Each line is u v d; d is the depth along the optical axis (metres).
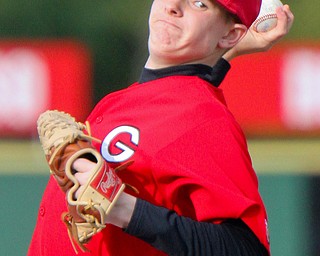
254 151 35.31
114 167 9.67
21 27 75.69
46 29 75.75
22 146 42.84
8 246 24.45
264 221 9.37
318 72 53.59
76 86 58.94
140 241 9.71
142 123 9.85
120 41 75.12
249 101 53.91
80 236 9.03
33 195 24.55
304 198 24.23
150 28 10.25
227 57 12.10
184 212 9.73
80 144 9.16
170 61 10.17
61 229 9.93
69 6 75.94
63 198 10.01
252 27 12.02
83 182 8.98
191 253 9.16
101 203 8.93
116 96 10.35
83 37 75.94
